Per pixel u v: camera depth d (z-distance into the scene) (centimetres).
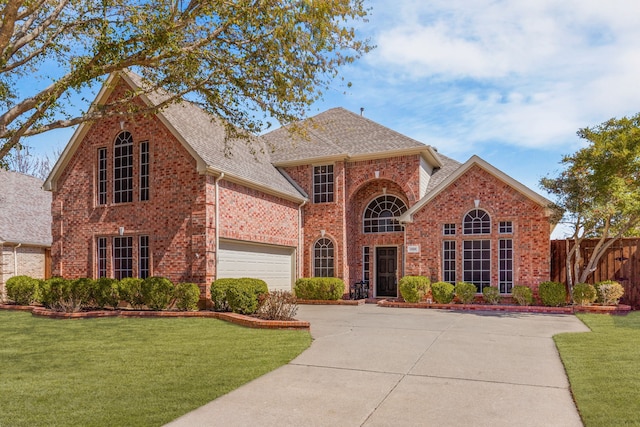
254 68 1074
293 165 2183
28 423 504
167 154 1582
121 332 1097
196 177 1525
